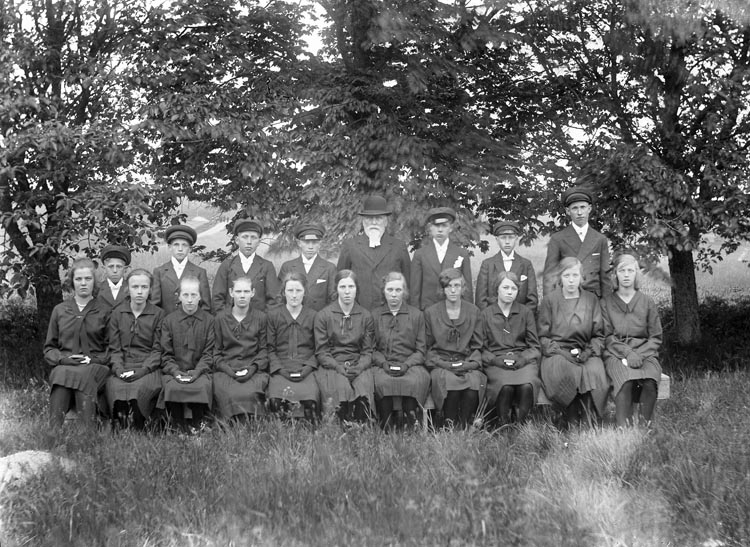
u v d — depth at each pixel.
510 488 4.48
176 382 6.34
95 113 10.09
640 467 4.76
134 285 6.66
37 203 9.50
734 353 10.64
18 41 9.45
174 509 4.15
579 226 7.66
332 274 7.52
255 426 5.80
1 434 5.84
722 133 10.18
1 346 10.43
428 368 6.59
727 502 4.17
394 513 4.07
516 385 6.41
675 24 9.73
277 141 10.23
